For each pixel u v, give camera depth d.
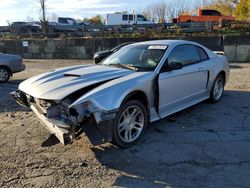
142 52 5.00
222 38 15.59
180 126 4.82
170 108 4.82
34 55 20.11
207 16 23.41
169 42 5.18
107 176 3.28
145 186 3.08
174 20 24.69
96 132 3.52
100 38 18.33
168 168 3.44
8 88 8.62
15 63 9.96
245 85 8.23
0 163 3.59
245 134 4.45
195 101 5.52
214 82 6.05
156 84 4.41
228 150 3.88
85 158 3.71
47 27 22.75
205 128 4.73
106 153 3.84
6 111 5.88
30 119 5.30
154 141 4.21
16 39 20.97
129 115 4.00
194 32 17.92
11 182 3.17
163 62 4.64
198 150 3.89
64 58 19.44
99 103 3.52
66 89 3.74
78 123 3.46
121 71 4.41
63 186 3.09
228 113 5.52
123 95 3.76
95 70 4.49
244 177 3.21
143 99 4.29
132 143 4.04
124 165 3.53
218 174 3.28
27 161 3.64
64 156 3.77
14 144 4.16
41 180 3.21
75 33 20.58
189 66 5.22
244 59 15.31
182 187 3.04
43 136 4.45
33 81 4.32
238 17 26.31
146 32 18.97
